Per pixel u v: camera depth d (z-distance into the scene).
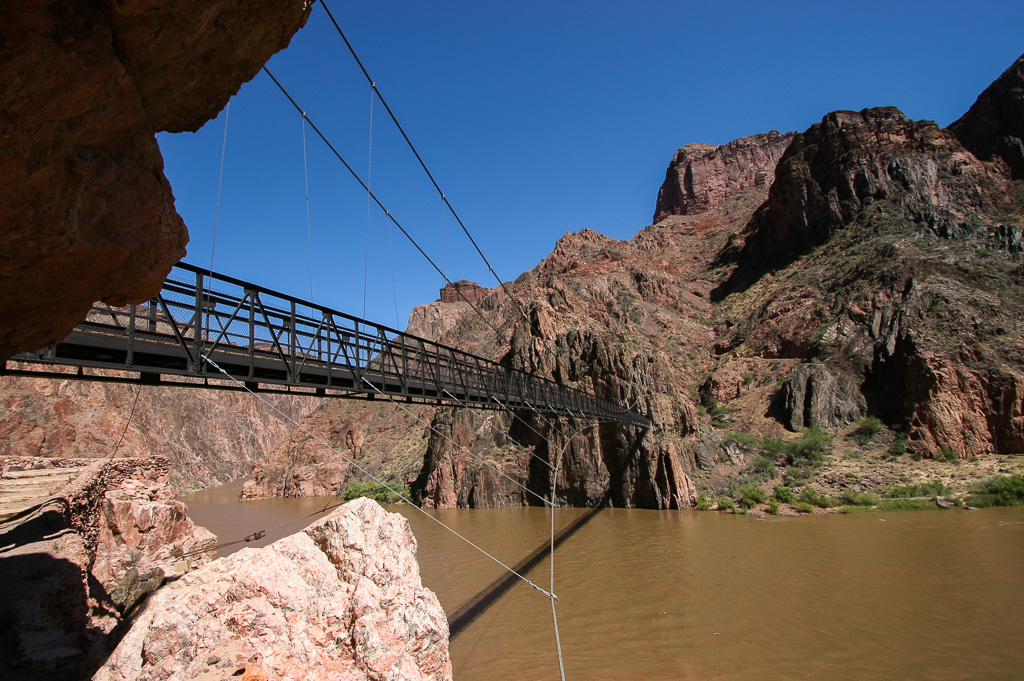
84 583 14.61
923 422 44.75
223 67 6.77
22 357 8.77
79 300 6.50
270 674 9.89
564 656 17.38
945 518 34.03
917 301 52.53
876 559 26.20
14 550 14.13
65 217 5.23
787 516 38.03
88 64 4.70
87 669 10.91
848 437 47.50
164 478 26.36
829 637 18.19
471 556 30.69
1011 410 42.62
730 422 52.94
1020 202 66.50
